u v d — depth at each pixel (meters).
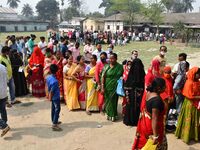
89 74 8.66
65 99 9.41
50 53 9.81
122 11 63.69
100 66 8.29
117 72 7.89
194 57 24.98
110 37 37.16
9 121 8.07
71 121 8.12
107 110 8.12
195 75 6.46
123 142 6.82
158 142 4.52
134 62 7.48
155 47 34.56
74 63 9.02
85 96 8.96
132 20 59.66
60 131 7.42
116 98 8.06
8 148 6.50
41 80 10.37
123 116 8.09
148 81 6.71
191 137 6.82
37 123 7.96
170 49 32.62
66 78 8.98
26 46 15.66
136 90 7.52
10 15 92.06
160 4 56.12
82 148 6.53
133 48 33.12
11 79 9.37
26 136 7.11
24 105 9.51
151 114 4.45
